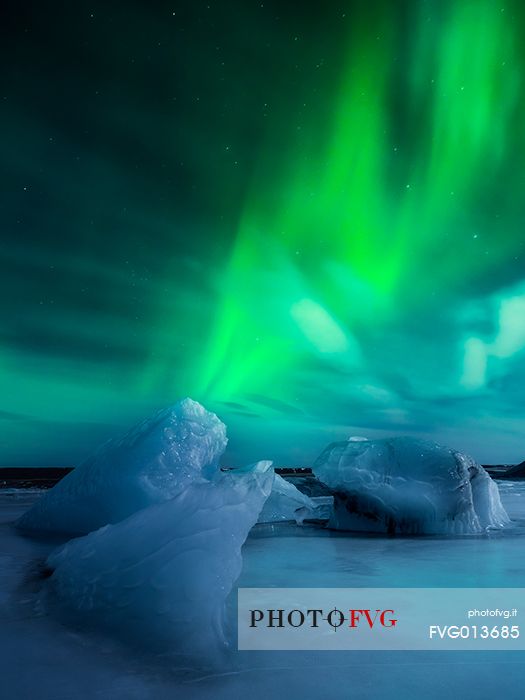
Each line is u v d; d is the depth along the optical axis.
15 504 9.95
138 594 2.33
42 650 2.05
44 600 2.67
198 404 5.54
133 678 1.81
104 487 5.18
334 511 6.25
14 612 2.50
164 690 1.72
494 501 6.31
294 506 7.19
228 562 2.34
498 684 1.76
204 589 2.26
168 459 5.11
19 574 3.38
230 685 1.76
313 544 4.87
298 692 1.70
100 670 1.87
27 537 5.23
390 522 5.85
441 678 1.81
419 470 5.82
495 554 4.25
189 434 5.28
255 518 2.51
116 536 2.74
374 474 5.89
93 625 2.29
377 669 1.89
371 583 3.17
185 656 2.00
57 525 5.65
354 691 1.71
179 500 2.65
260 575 3.41
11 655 2.00
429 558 4.07
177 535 2.44
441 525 5.71
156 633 2.14
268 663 1.94
